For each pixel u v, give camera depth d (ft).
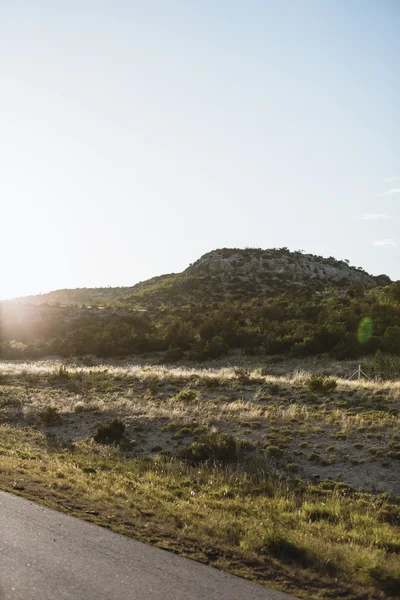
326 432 58.23
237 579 19.76
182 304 341.21
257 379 92.43
